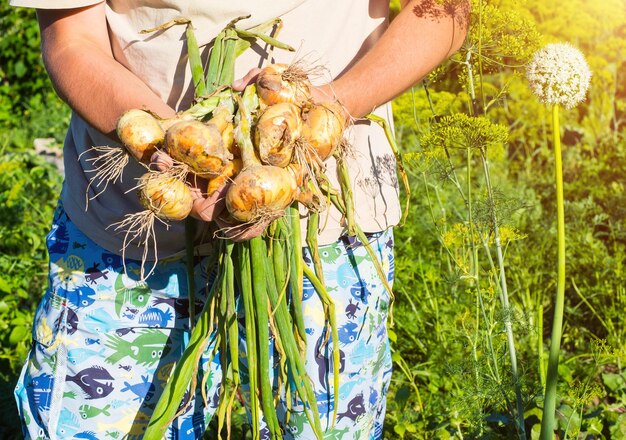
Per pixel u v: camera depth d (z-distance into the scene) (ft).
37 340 6.28
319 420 5.44
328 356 5.92
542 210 14.64
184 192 4.73
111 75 5.39
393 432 9.28
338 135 4.93
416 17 5.71
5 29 28.25
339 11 5.84
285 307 5.36
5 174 17.93
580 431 8.68
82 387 6.15
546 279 12.69
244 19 5.57
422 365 10.59
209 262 5.88
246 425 9.23
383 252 6.27
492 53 7.43
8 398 9.99
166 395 5.36
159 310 6.10
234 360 5.39
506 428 9.11
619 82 19.11
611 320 11.94
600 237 14.57
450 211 12.50
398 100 12.14
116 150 5.15
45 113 24.82
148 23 5.80
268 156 4.70
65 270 6.15
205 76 5.74
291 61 5.74
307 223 5.71
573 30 17.11
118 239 5.95
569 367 10.44
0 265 13.44
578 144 17.34
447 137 7.20
